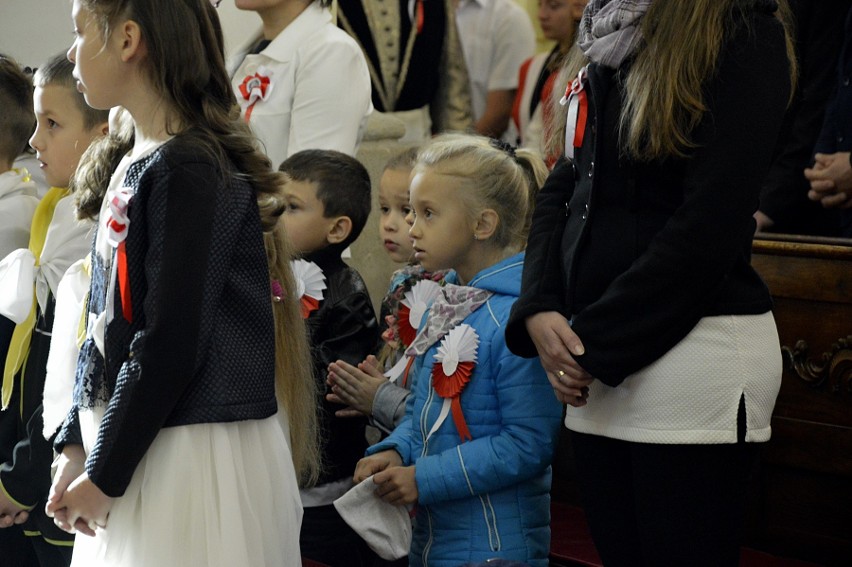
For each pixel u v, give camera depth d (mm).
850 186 10156
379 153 12750
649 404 5562
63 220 7508
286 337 6531
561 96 6391
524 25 16500
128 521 5535
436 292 7844
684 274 5336
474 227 7125
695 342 5504
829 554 8742
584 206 5836
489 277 7051
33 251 7695
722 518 5605
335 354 8484
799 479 8859
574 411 5992
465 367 6844
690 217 5309
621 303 5414
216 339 5492
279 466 5879
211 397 5445
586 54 5789
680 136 5375
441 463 6770
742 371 5531
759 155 5301
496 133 16562
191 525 5453
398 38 14242
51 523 7215
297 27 9867
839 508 8688
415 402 7227
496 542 6824
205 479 5469
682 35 5379
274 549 5840
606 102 5734
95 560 5691
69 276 6449
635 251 5594
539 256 6055
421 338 7168
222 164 5551
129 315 5395
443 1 14602
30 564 8023
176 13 5625
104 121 7527
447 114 14867
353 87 9914
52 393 6309
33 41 12531
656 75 5406
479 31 16391
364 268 12617
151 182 5395
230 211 5492
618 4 5648
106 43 5605
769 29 5449
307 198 8727
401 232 8703
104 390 5625
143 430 5238
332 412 8469
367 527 6906
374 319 8828
